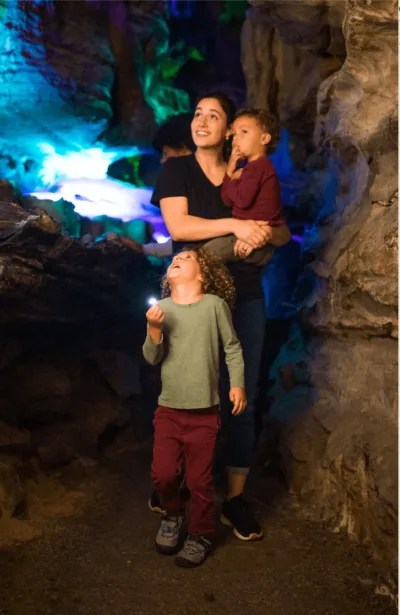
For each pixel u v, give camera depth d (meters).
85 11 4.35
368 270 2.91
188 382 2.59
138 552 2.67
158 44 4.90
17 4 3.90
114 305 4.21
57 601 2.26
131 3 4.64
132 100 4.82
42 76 4.12
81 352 4.14
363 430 2.97
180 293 2.69
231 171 2.98
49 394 3.62
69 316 3.79
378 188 3.04
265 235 2.84
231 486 2.90
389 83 2.94
